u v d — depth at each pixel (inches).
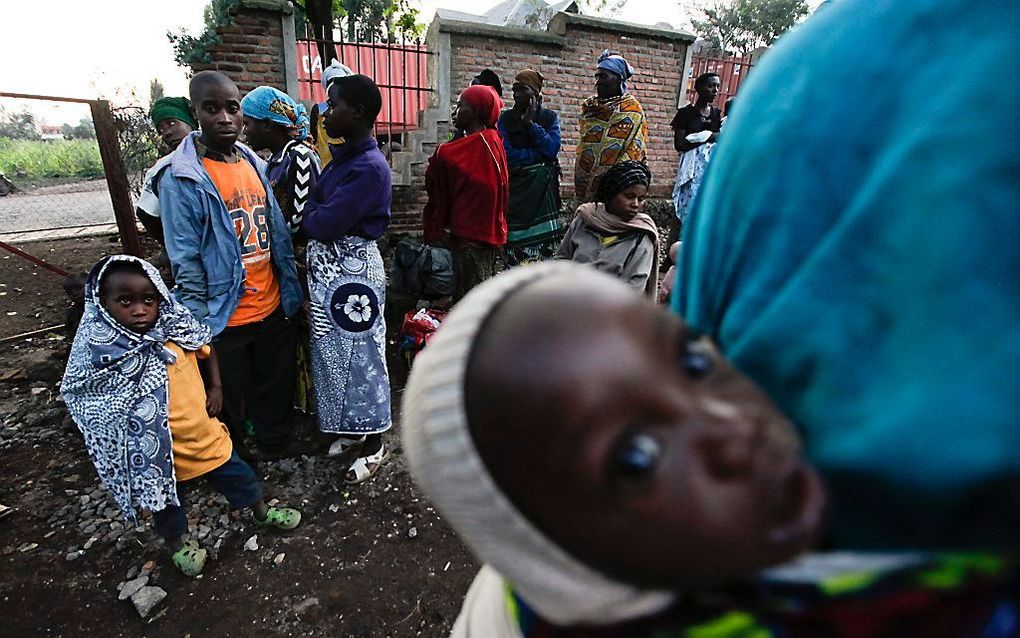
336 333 104.9
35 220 357.1
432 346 15.4
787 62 17.7
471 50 241.0
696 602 15.0
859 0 16.6
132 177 293.7
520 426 12.7
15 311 196.9
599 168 197.0
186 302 93.7
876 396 13.6
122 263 74.2
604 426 12.2
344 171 98.9
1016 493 12.4
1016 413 12.2
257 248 102.8
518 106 183.3
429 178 156.3
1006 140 12.5
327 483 110.5
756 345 16.0
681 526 11.9
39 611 83.4
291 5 204.8
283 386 114.3
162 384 77.7
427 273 179.8
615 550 12.5
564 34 255.9
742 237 17.5
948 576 13.4
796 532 12.3
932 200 13.0
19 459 115.9
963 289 12.6
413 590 89.0
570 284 14.3
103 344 73.9
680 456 12.0
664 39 278.5
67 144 644.1
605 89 194.5
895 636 13.5
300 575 90.7
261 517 95.6
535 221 192.1
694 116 229.0
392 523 101.6
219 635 80.9
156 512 84.1
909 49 14.6
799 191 15.8
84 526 98.4
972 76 13.1
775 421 13.5
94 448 77.3
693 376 13.6
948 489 12.8
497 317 14.1
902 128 14.2
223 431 88.4
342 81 95.0
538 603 15.9
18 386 144.6
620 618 15.4
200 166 93.4
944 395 12.6
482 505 13.9
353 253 101.9
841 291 14.4
